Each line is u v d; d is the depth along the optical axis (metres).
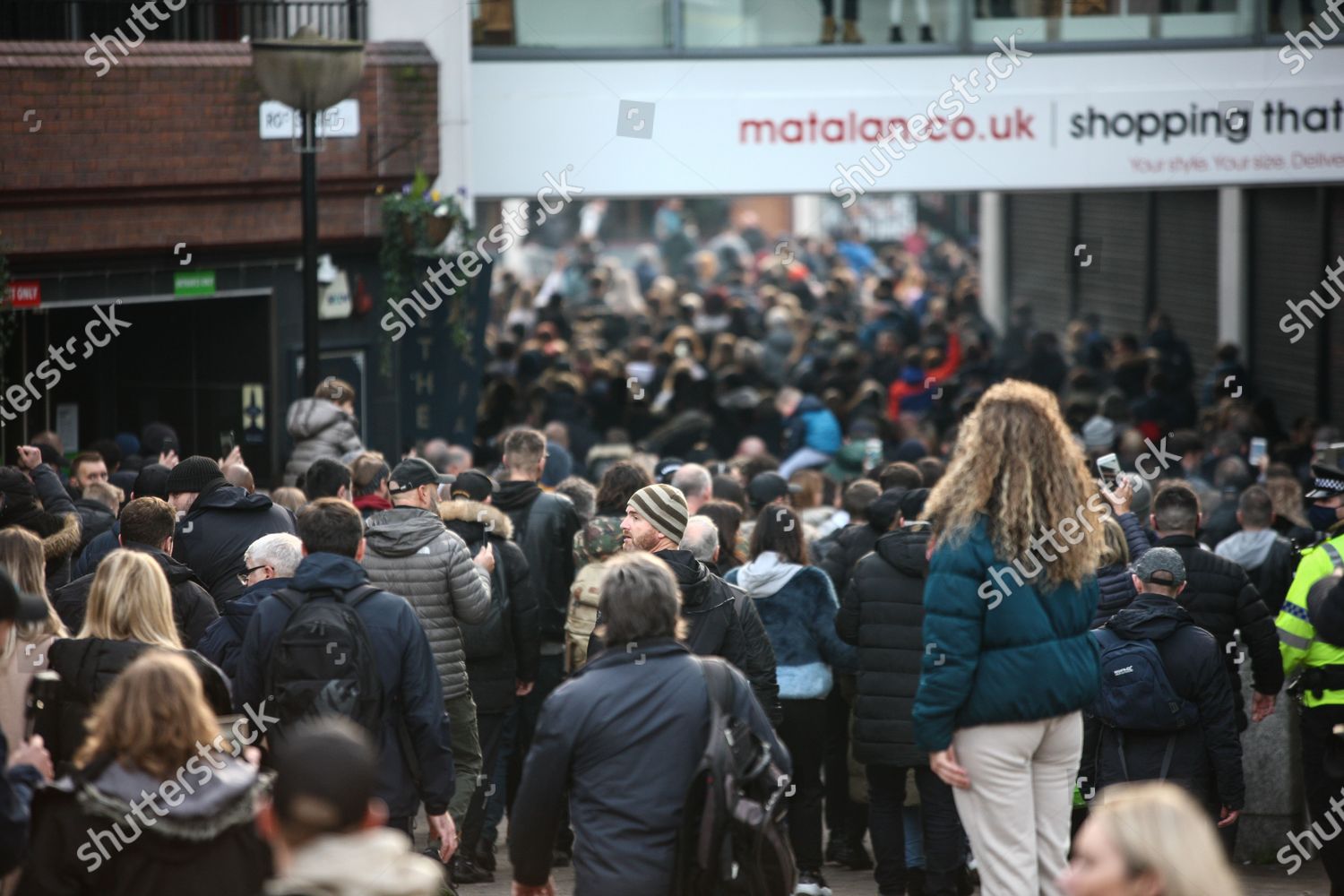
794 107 34.56
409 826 13.51
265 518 17.25
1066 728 13.00
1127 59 34.91
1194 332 52.62
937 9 34.78
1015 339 60.19
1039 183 34.94
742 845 10.94
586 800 11.25
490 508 18.30
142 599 12.21
